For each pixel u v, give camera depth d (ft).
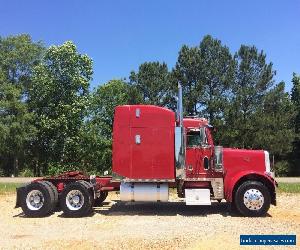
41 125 176.24
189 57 172.76
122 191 49.34
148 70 177.47
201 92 168.35
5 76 195.11
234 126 165.17
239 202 47.80
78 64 177.88
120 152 49.24
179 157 49.26
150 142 49.11
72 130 174.70
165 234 37.63
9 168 203.10
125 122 49.44
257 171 49.06
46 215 49.08
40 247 33.27
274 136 167.12
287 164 187.11
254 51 175.22
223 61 174.50
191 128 50.37
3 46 204.54
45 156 181.88
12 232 39.40
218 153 49.65
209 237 36.06
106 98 186.60
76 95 176.24
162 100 174.50
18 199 49.03
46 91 174.81
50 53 176.76
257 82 172.35
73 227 41.78
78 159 177.99
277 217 47.09
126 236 36.99
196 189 49.60
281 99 173.06
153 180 48.83
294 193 71.00
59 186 50.90
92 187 49.47
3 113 183.32
